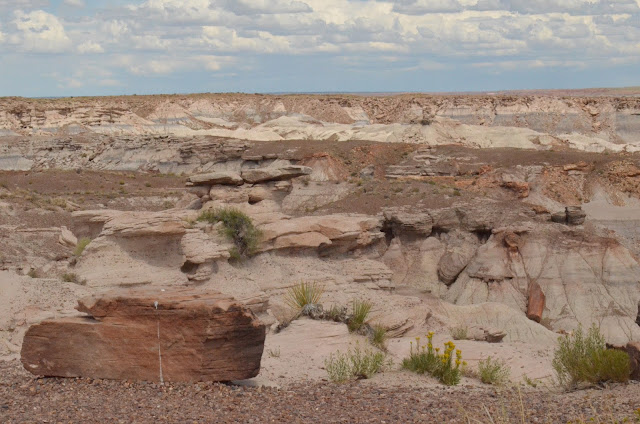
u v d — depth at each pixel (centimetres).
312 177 10912
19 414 1249
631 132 18688
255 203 3988
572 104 19588
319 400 1401
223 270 3225
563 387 1620
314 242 3878
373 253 4356
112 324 1489
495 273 6744
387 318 2962
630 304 6419
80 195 9000
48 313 2330
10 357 1934
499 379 1842
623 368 1570
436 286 6944
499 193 9150
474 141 14462
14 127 14400
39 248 4962
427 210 7462
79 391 1411
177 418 1230
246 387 1491
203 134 15400
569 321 6269
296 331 2369
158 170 12294
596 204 9419
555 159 10562
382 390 1545
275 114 19912
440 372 1842
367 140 13475
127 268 3030
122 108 16012
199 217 3547
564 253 6900
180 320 1462
